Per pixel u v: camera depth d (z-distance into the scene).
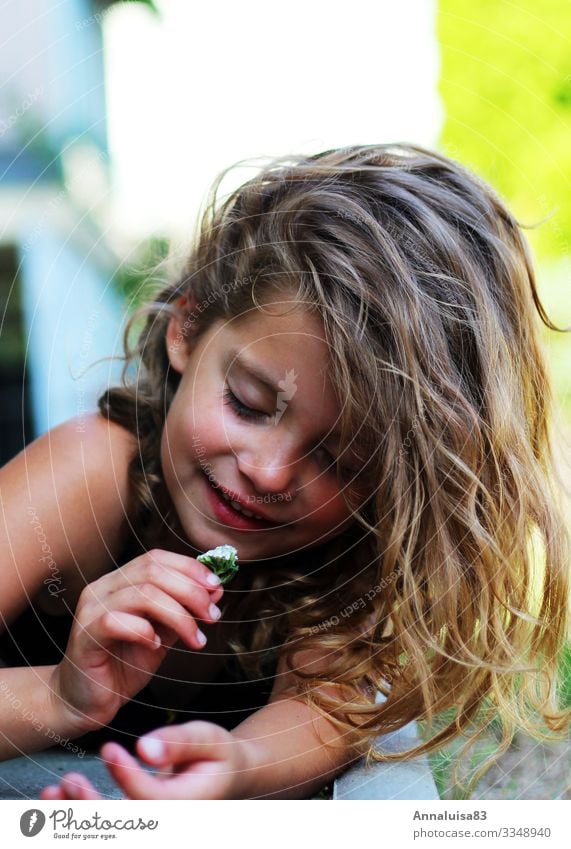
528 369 0.83
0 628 0.80
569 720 0.81
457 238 0.79
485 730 0.82
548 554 0.83
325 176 0.82
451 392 0.78
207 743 0.67
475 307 0.79
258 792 0.72
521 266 0.83
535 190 1.03
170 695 0.84
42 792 0.74
